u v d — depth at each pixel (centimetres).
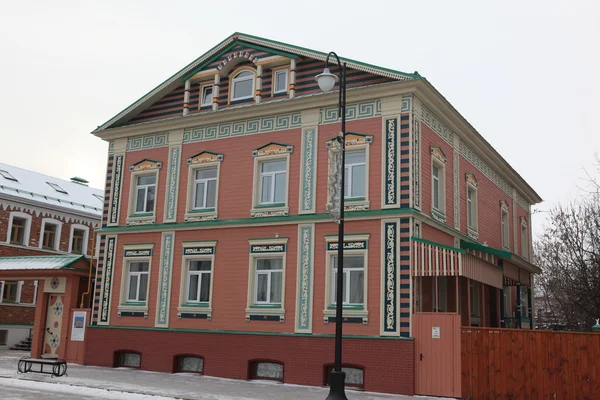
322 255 2044
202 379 2086
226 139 2345
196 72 2472
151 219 2445
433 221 2058
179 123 2450
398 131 1991
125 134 2591
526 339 1694
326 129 2133
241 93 2391
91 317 2502
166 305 2327
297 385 1975
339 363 1493
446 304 2217
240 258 2206
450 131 2342
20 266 2678
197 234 2325
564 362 1641
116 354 2402
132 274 2472
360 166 2066
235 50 2411
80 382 1903
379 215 1958
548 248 3281
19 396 1634
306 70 2239
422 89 2011
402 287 1878
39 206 3803
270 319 2098
